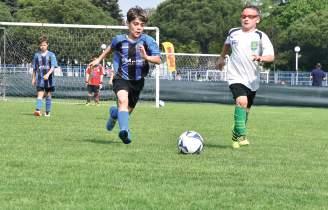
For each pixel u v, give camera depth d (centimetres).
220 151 1031
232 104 3481
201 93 3550
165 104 3303
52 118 1816
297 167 856
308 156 995
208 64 4794
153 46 1075
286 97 3481
